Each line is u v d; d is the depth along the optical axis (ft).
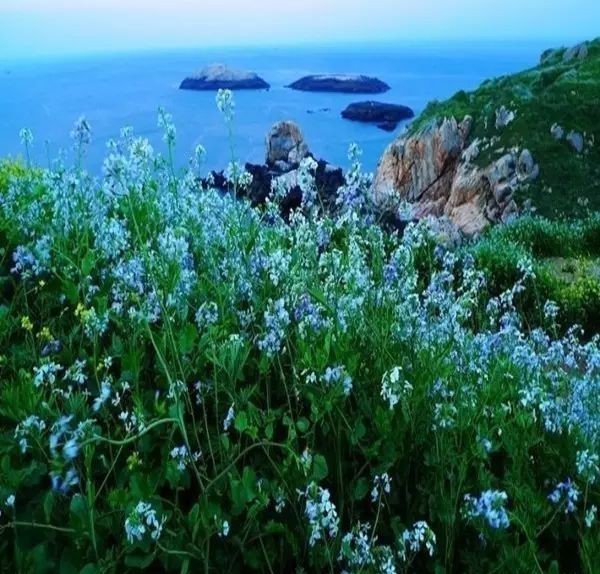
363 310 14.25
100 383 11.68
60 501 9.84
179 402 10.10
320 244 17.88
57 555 9.34
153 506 9.32
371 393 12.50
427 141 186.80
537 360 15.06
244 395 11.61
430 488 10.96
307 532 10.04
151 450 10.86
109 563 8.66
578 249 70.44
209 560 9.66
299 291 14.19
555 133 172.14
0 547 9.01
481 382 13.44
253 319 13.96
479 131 182.60
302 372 11.52
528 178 164.76
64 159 16.88
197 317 13.44
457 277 21.62
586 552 9.62
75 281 15.52
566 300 46.42
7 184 22.59
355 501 11.13
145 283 14.61
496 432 12.07
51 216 17.40
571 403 13.41
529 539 9.36
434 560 10.33
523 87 191.62
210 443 10.81
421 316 15.46
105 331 14.37
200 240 17.16
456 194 175.11
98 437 9.09
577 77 191.42
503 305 19.61
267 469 11.19
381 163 198.70
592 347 15.52
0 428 10.87
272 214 18.30
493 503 9.42
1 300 15.42
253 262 15.67
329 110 635.66
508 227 74.18
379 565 9.52
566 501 10.73
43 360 12.17
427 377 12.30
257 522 9.75
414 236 18.39
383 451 10.99
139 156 15.81
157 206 17.52
